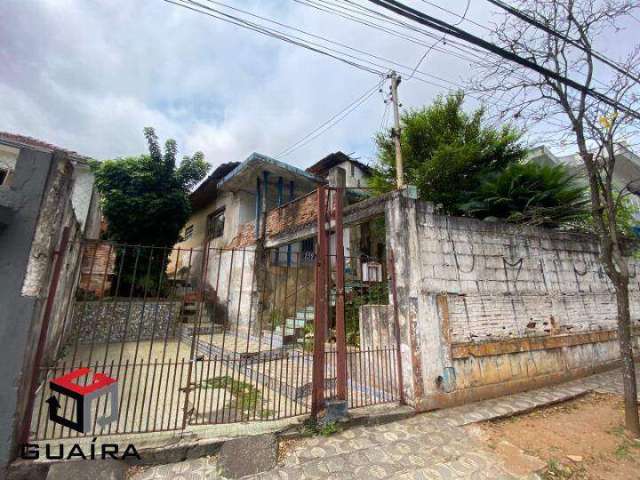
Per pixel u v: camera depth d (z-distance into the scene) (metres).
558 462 3.15
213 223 12.84
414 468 2.99
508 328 5.21
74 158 8.88
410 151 9.42
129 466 2.85
